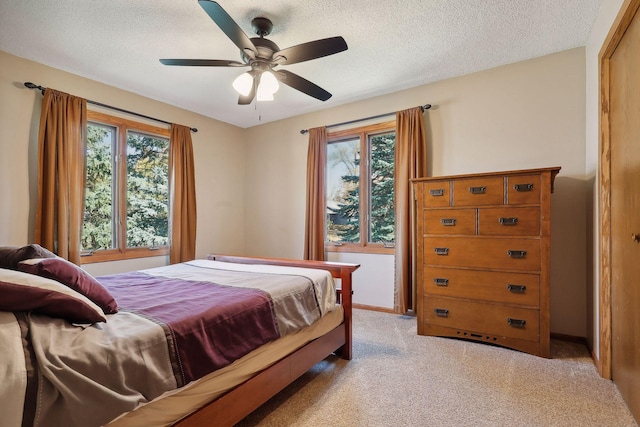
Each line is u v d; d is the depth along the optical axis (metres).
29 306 1.10
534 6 2.15
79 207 2.94
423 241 2.88
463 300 2.70
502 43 2.63
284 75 2.34
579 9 2.18
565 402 1.80
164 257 3.79
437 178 2.79
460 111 3.22
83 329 1.14
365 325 3.14
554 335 2.77
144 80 3.21
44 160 2.75
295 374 1.84
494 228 2.57
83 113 3.01
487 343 2.65
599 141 2.12
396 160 3.47
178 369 1.19
